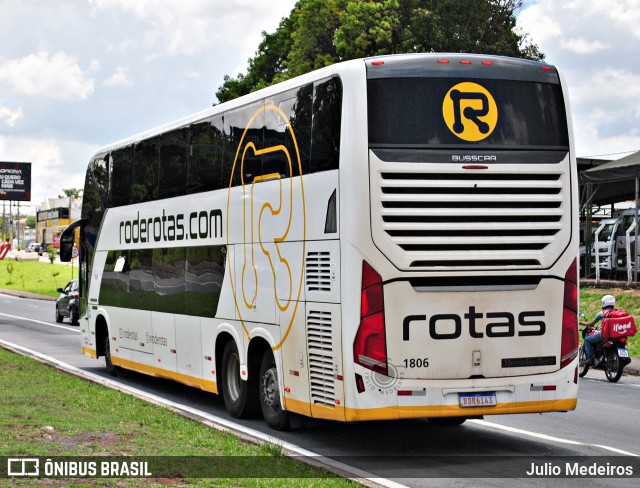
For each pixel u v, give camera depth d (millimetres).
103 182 18875
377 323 10164
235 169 13117
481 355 10438
